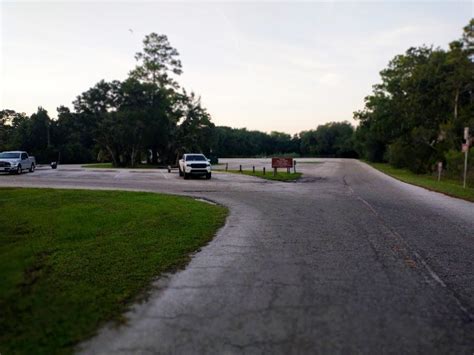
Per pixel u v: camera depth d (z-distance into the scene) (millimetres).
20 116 89875
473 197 15633
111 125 56156
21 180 23828
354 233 8656
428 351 3557
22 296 4754
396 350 3568
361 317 4258
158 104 59000
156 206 12195
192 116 63688
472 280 5508
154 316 4293
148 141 58406
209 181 24516
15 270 5715
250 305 4598
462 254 6906
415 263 6340
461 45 35500
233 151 120750
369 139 74000
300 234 8547
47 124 78000
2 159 30500
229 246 7457
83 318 4207
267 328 4004
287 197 15727
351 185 22422
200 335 3867
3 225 9047
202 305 4602
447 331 3941
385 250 7164
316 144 132750
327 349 3580
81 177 27453
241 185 21625
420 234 8570
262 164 58781
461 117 34906
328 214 11312
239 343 3705
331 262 6391
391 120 42688
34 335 3832
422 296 4883
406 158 38094
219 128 118375
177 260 6434
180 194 16688
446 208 12789
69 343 3697
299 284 5328
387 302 4684
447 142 35594
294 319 4211
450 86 36062
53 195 14594
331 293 4980
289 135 152375
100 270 5789
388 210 12188
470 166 27250
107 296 4812
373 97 47094
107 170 40531
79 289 5000
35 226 8945
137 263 6184
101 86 58156
